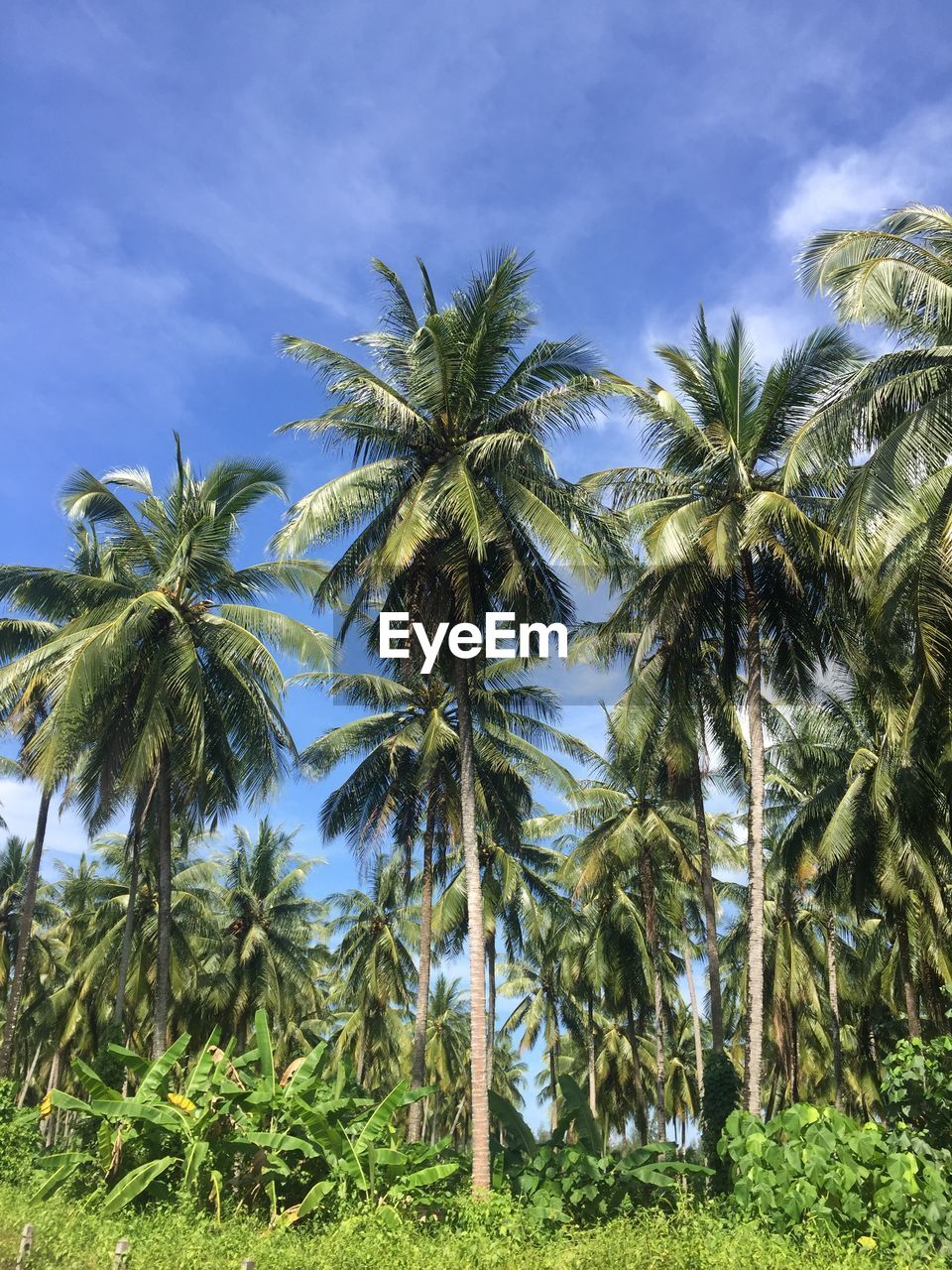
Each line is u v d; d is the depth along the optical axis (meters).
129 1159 12.95
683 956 44.12
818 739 30.27
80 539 27.50
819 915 39.84
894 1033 42.03
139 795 26.33
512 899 36.22
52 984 48.19
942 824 23.70
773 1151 10.97
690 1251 9.74
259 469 24.36
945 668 15.51
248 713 23.83
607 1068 51.44
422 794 30.33
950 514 13.89
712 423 20.94
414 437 18.62
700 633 21.86
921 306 14.36
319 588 19.84
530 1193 14.37
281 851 43.25
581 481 21.30
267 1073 13.90
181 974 40.19
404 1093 14.20
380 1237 10.75
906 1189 9.85
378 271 18.92
